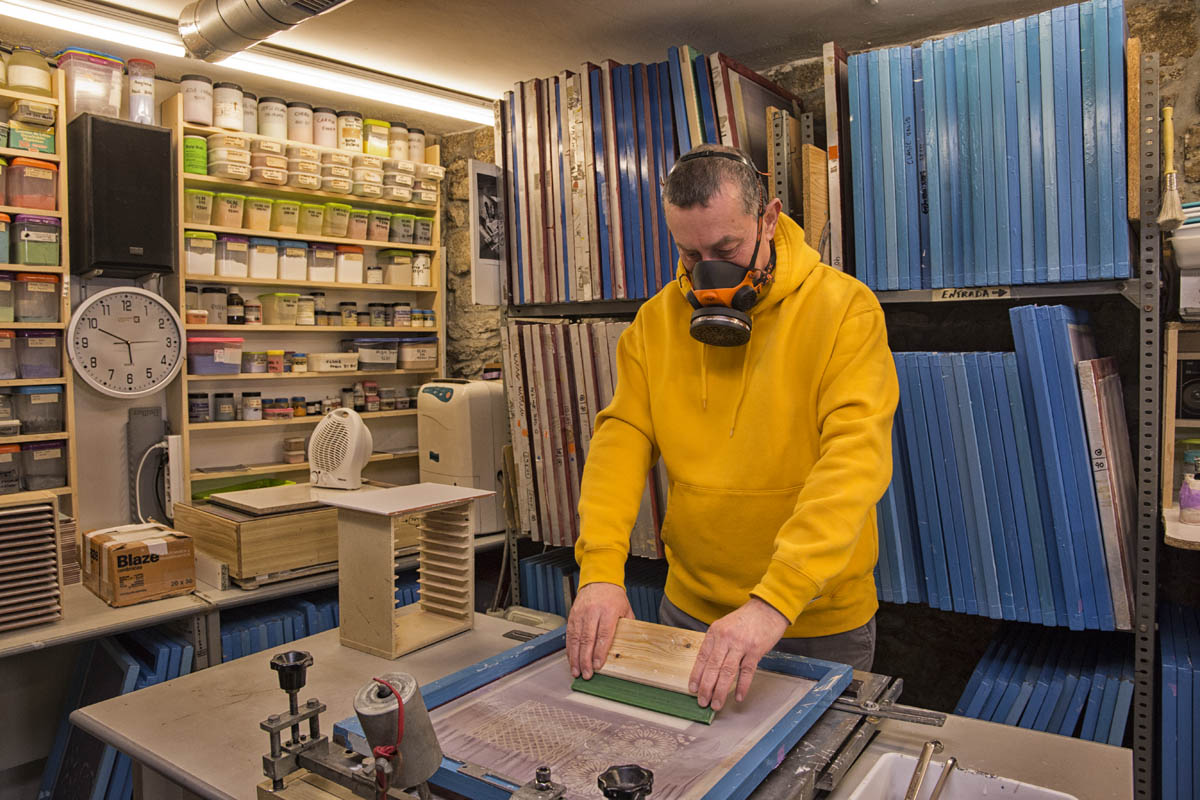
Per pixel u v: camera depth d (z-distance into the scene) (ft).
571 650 4.03
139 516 9.95
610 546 4.47
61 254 9.07
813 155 6.82
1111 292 5.93
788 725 3.40
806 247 4.73
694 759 3.19
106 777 6.88
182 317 10.03
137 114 9.52
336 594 9.15
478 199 8.93
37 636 6.61
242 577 7.66
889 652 8.68
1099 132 5.84
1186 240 5.60
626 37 8.69
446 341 13.17
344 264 11.52
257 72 9.87
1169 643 6.18
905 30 8.36
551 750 3.32
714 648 3.57
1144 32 7.19
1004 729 3.97
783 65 9.35
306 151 10.74
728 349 4.66
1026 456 6.19
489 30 8.56
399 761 2.82
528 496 9.02
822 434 4.27
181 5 8.46
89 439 9.82
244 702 4.90
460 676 3.96
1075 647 6.88
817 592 3.75
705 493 4.70
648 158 7.86
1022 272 6.16
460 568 6.15
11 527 6.72
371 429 12.42
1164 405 6.44
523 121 8.76
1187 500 5.91
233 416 10.68
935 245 6.46
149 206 9.43
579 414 8.45
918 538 6.80
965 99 6.28
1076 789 3.44
